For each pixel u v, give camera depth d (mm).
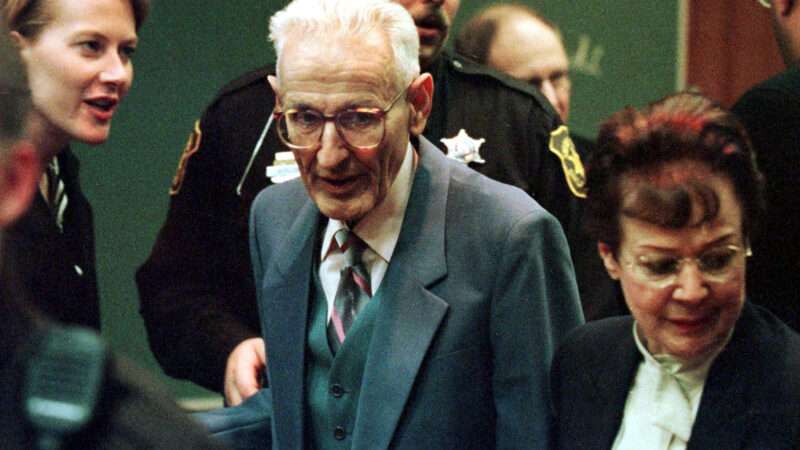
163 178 13703
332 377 6273
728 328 5582
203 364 8383
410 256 6219
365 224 6273
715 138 5426
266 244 6742
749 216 5516
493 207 6242
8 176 3543
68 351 3420
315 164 5980
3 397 3420
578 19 14930
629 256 5543
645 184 5410
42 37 7250
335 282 6371
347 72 5855
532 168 8234
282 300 6477
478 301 6117
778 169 7211
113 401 3475
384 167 6027
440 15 7996
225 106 8656
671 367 5754
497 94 8344
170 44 13570
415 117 6234
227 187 8609
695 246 5391
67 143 7652
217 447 3631
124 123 13570
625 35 15047
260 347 7973
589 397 5949
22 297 3596
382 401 6098
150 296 8836
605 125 5719
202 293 8703
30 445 3383
